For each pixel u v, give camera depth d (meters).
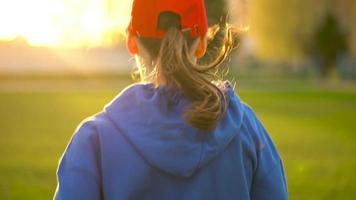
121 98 3.04
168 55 2.92
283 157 17.88
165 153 2.92
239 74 92.12
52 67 93.50
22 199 11.60
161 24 2.97
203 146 2.97
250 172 3.09
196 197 2.98
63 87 63.12
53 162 16.70
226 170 3.03
